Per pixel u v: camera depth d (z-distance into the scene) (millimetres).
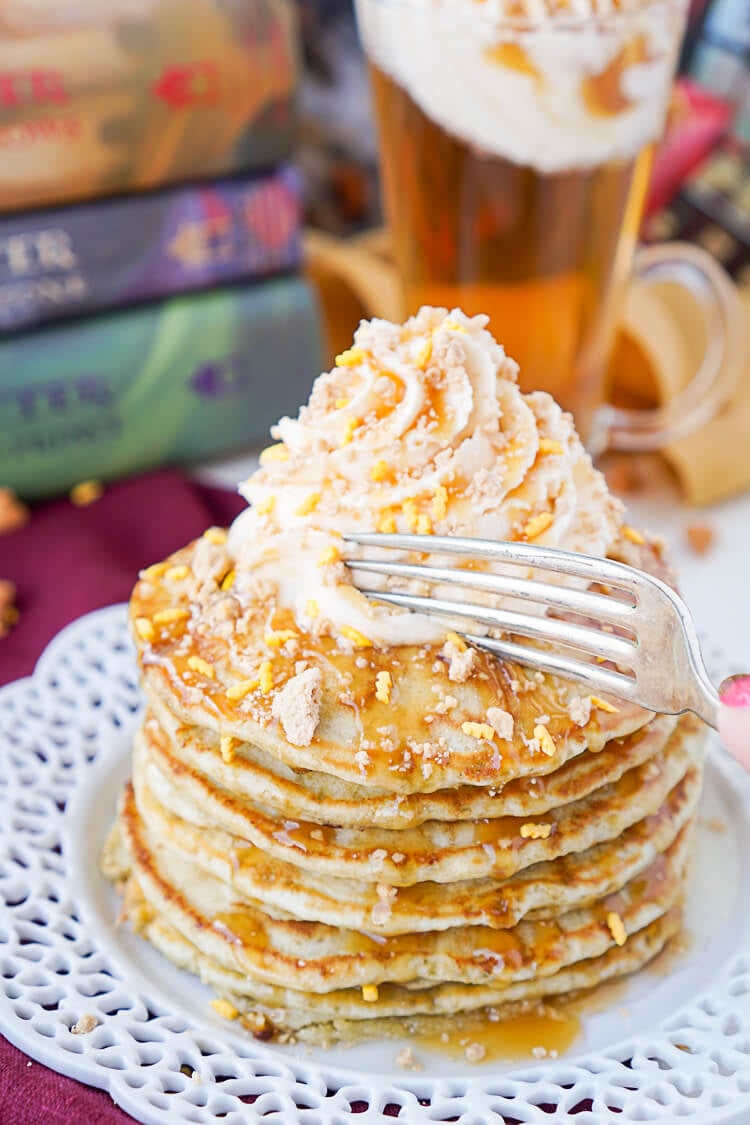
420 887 368
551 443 380
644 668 353
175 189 552
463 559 369
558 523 374
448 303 495
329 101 685
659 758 383
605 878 372
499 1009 373
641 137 473
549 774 365
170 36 532
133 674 453
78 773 422
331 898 364
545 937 372
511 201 470
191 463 584
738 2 619
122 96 531
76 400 552
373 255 616
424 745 356
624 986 379
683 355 556
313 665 366
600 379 518
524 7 445
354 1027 370
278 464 382
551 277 483
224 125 548
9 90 517
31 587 517
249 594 379
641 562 393
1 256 534
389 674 365
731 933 389
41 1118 344
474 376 383
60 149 529
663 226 624
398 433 376
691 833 399
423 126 469
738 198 622
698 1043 363
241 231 564
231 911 374
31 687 446
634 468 566
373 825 361
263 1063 357
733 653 460
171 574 393
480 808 361
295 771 364
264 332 572
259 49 545
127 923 388
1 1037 361
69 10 519
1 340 544
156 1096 344
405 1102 351
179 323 559
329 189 709
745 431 554
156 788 382
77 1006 364
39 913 387
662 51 464
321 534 373
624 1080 355
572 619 372
